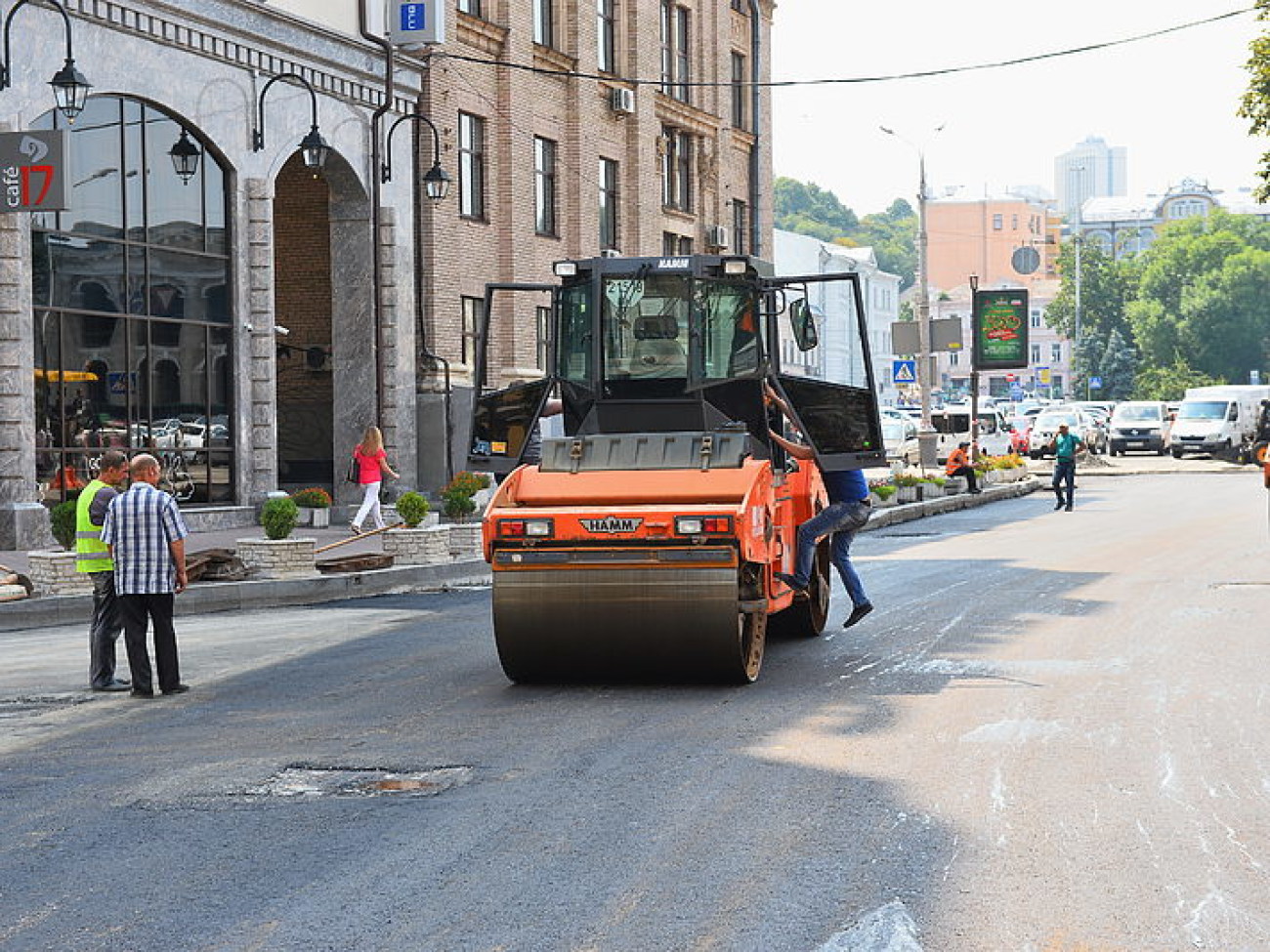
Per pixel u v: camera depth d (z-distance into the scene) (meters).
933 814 8.78
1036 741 10.74
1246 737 10.77
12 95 24.73
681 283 14.55
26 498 24.95
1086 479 56.44
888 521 36.22
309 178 35.88
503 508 13.46
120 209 27.75
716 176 53.66
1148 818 8.62
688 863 7.91
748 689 13.26
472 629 17.81
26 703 13.33
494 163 39.38
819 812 8.89
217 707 12.93
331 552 26.66
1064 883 7.47
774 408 15.45
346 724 12.00
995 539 29.95
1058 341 189.25
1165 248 153.00
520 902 7.30
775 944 6.65
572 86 43.12
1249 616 17.41
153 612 13.62
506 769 10.22
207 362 30.03
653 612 12.97
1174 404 80.19
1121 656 14.60
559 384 14.81
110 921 7.16
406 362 35.06
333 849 8.31
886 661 14.68
